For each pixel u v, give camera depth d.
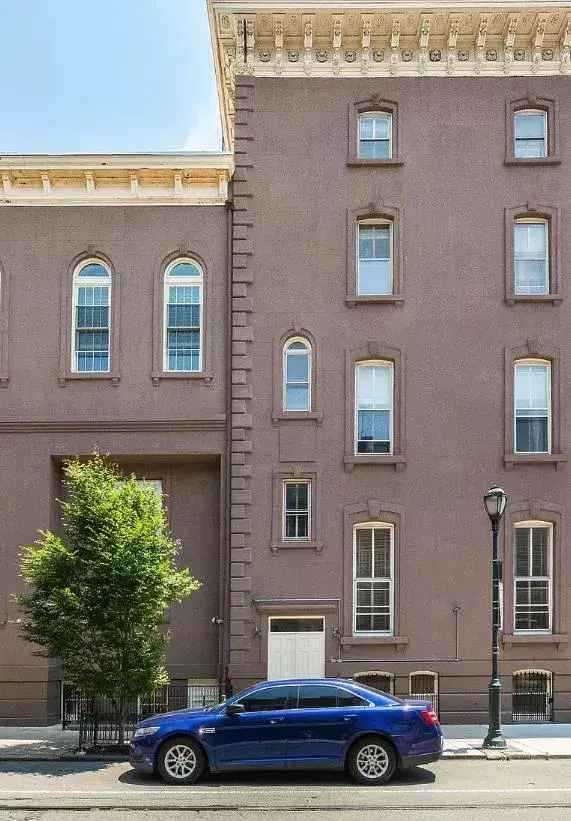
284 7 22.48
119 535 17.58
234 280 22.50
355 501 21.84
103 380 22.34
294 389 22.50
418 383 22.27
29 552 19.66
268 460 21.98
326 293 22.55
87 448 22.12
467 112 23.09
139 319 22.58
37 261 22.80
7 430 22.17
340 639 21.28
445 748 17.55
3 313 22.58
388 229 23.08
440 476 21.95
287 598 21.44
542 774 15.23
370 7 22.47
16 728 20.66
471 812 12.27
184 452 22.06
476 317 22.47
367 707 14.42
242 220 22.69
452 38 23.00
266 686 14.70
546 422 22.44
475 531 21.81
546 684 21.42
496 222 22.75
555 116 23.08
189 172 22.77
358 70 23.22
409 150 22.98
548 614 21.75
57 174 22.80
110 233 22.89
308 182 22.89
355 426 22.23
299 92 23.17
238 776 14.97
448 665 21.30
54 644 17.50
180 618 22.14
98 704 20.44
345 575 21.55
